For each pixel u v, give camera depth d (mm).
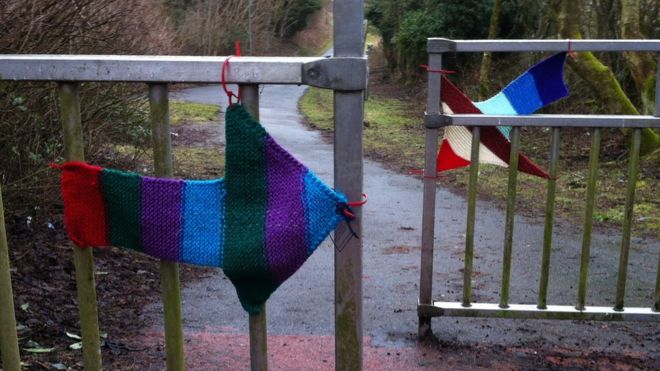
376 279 4922
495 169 9953
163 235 1919
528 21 18516
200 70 1801
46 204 5176
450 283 4824
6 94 4348
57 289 4133
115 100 5832
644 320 3344
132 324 3789
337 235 1893
